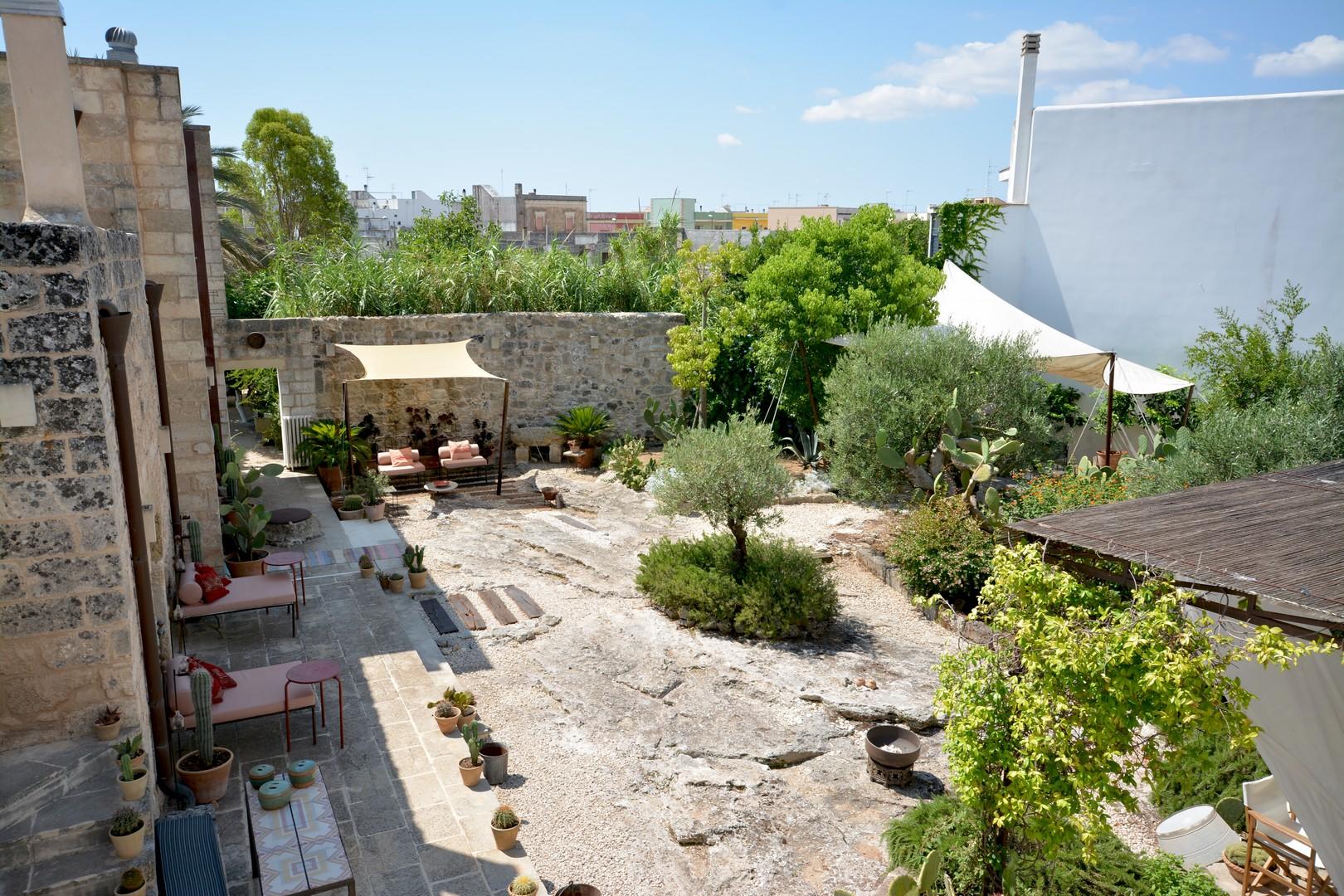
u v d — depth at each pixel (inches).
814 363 840.9
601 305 956.0
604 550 600.4
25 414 231.1
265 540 542.3
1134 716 205.8
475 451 812.6
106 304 255.4
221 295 719.1
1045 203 930.7
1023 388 684.7
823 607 484.7
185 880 227.0
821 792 345.7
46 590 241.4
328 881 225.0
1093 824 211.0
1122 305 917.8
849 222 861.2
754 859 303.4
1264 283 858.1
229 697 323.3
